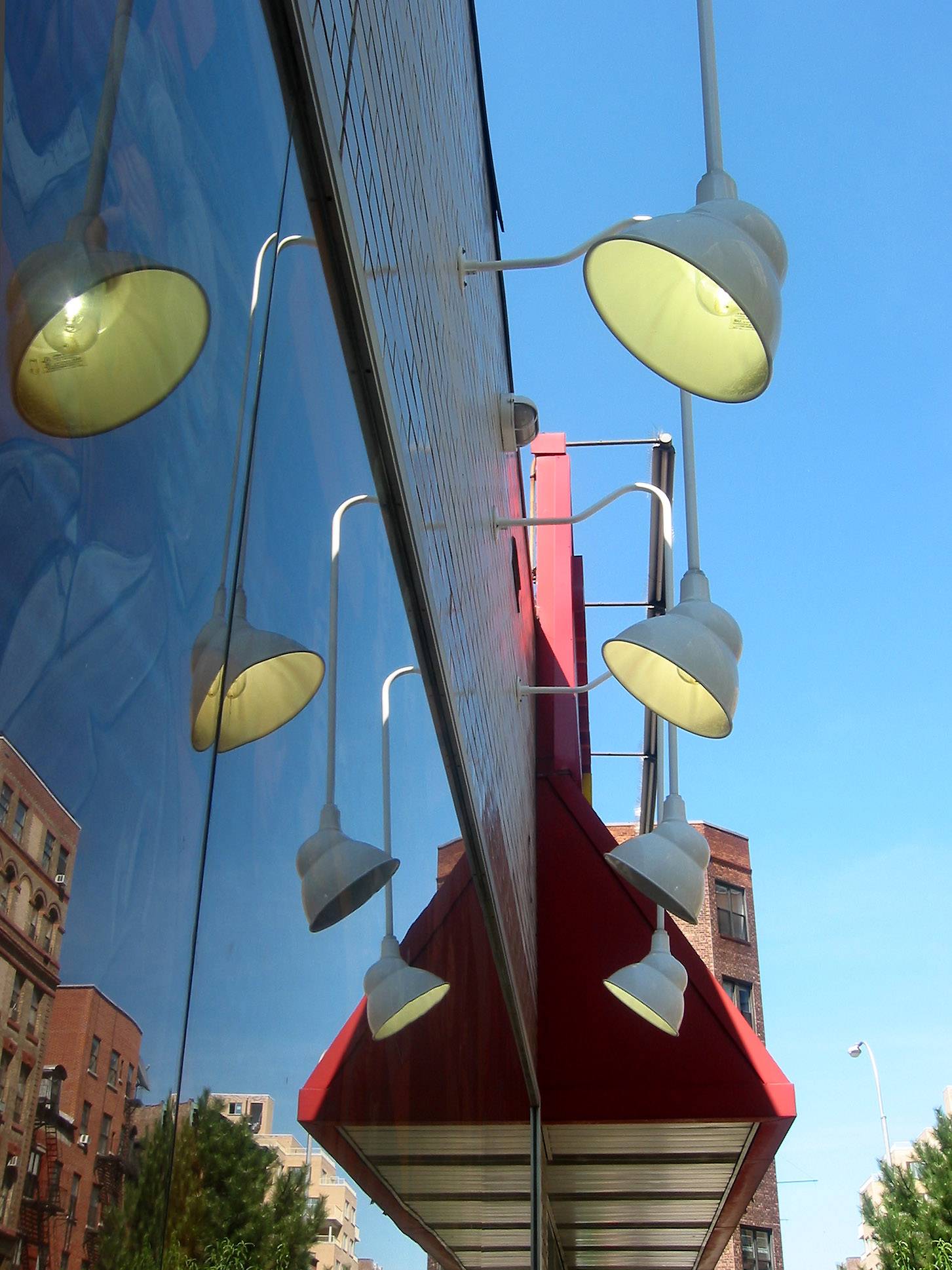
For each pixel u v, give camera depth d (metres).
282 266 1.84
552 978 7.97
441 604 3.71
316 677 2.00
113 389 1.11
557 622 11.10
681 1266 12.00
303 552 1.94
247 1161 1.47
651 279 3.38
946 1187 20.17
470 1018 4.30
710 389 3.35
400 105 3.12
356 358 2.48
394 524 2.98
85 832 1.04
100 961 1.06
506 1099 5.63
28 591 0.93
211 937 1.39
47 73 0.98
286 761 1.79
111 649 1.10
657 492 6.23
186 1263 1.25
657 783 12.88
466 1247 4.06
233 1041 1.45
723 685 4.71
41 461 0.96
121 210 1.14
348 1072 2.16
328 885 2.03
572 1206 9.88
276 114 1.83
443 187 4.21
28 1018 0.92
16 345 0.92
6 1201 0.87
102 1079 1.06
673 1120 7.37
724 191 3.48
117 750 1.11
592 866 8.51
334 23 2.17
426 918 3.29
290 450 1.87
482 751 4.95
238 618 1.54
